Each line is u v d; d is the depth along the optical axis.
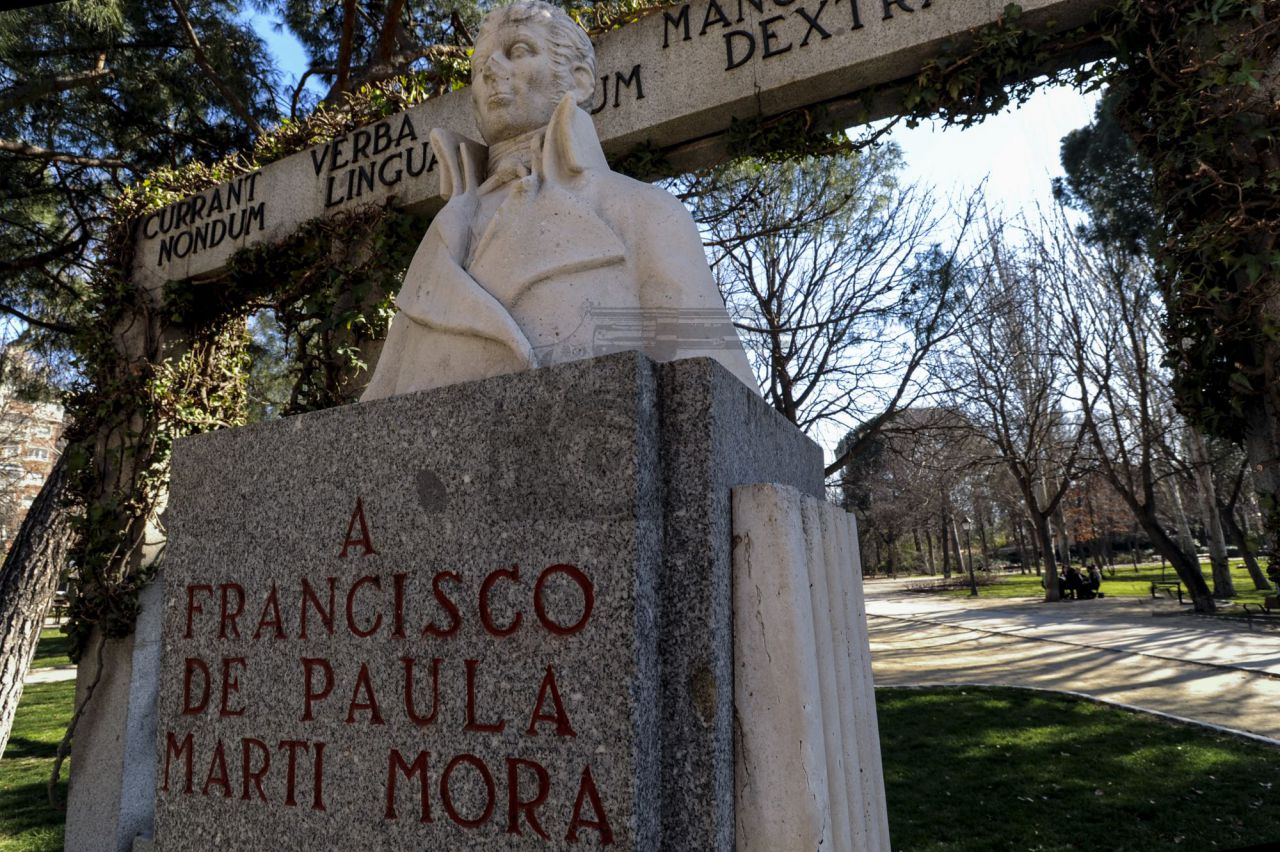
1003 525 45.38
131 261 5.84
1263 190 3.27
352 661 1.68
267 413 9.62
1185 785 5.50
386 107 5.08
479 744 1.49
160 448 5.25
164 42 7.49
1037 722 7.39
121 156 7.86
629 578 1.40
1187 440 20.95
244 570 1.88
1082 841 4.62
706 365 1.52
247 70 7.85
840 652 1.69
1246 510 27.61
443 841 1.49
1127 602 20.67
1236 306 3.40
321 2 8.20
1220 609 17.42
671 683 1.41
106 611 4.91
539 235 2.01
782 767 1.38
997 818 5.04
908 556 51.06
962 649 12.96
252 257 5.19
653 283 1.97
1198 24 3.37
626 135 4.32
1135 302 16.66
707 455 1.47
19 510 33.19
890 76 3.91
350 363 4.93
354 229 4.87
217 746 1.82
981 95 3.72
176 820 1.84
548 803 1.39
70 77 6.82
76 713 4.98
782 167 8.06
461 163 2.38
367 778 1.60
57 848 5.10
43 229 7.82
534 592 1.49
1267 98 3.24
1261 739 6.50
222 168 5.68
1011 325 18.52
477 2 8.19
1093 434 17.86
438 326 2.00
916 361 10.03
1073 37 3.57
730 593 1.48
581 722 1.39
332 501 1.78
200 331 5.66
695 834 1.34
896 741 6.94
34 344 8.22
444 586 1.60
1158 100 3.52
